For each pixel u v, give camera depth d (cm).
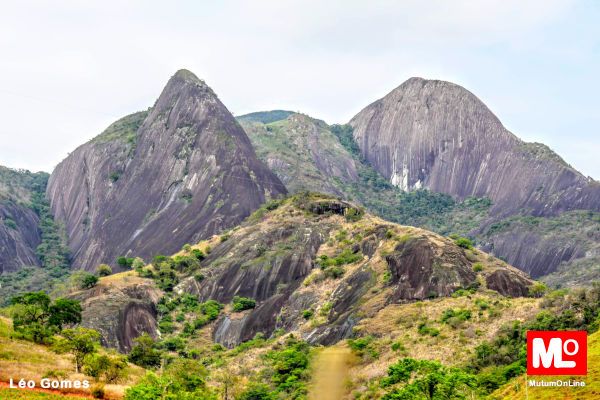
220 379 13012
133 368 11856
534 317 12850
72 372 10075
